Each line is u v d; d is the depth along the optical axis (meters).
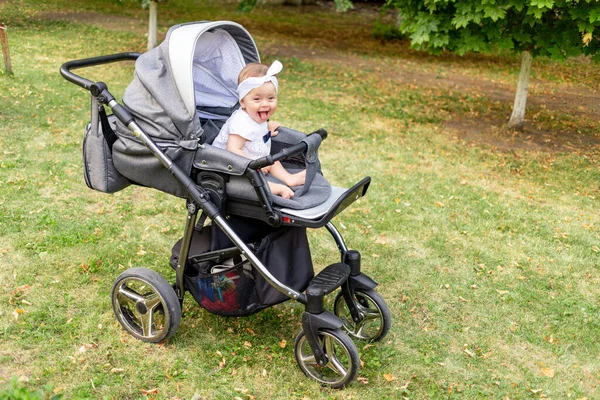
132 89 3.85
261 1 21.42
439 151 8.31
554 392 3.93
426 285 5.10
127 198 6.21
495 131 9.41
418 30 8.46
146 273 3.95
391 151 8.16
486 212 6.45
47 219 5.59
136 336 4.13
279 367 3.97
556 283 5.25
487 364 4.18
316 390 3.79
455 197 6.77
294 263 3.88
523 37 8.32
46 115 8.38
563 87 12.95
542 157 8.34
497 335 4.50
